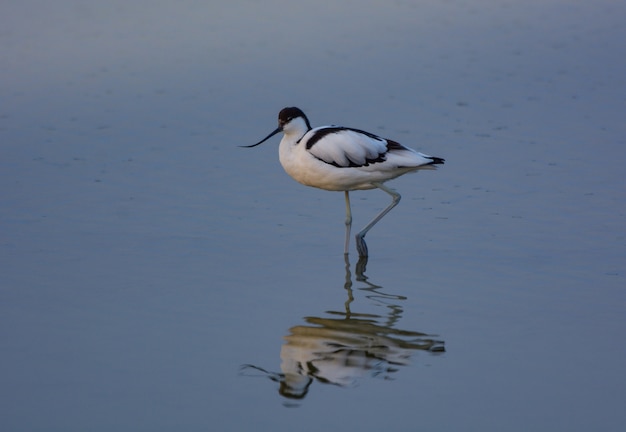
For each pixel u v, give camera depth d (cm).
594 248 1161
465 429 752
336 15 2328
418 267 1130
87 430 754
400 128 1620
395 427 756
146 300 1029
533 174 1416
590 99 1758
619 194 1327
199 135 1630
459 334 934
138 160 1519
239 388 825
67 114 1725
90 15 2308
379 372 853
